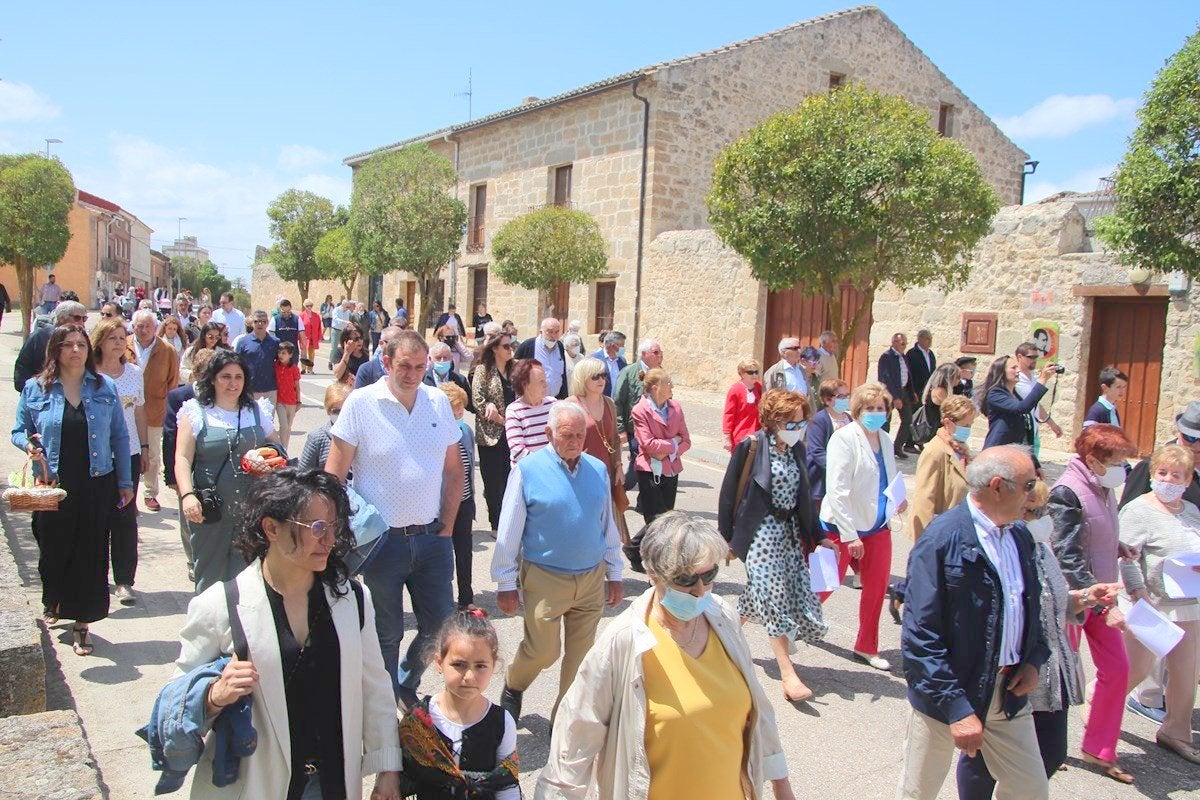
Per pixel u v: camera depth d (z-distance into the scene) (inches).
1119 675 175.3
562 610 165.6
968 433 226.4
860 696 207.6
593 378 240.2
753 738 111.7
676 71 817.5
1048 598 144.5
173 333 430.3
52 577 199.6
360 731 105.1
